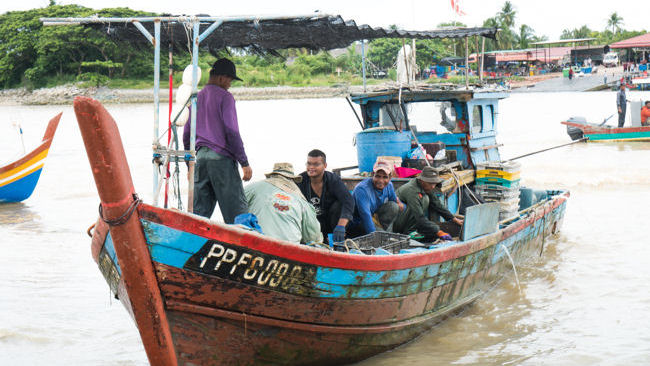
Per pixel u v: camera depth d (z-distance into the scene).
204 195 5.78
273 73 73.81
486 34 9.48
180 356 4.91
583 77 69.69
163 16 5.84
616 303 7.39
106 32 6.44
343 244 6.15
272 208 5.70
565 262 9.05
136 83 79.12
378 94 9.09
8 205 14.54
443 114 9.13
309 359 5.63
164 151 5.19
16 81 86.62
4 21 86.69
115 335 6.86
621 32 107.44
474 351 6.27
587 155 19.95
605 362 5.90
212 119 5.66
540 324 6.90
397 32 7.87
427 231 7.37
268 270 4.87
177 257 4.52
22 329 6.92
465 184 8.57
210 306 4.82
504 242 7.89
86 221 12.80
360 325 5.73
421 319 6.45
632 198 13.31
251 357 5.24
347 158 20.48
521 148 22.06
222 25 6.31
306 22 6.26
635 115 23.42
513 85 71.94
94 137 4.00
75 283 8.62
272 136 27.31
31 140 29.39
